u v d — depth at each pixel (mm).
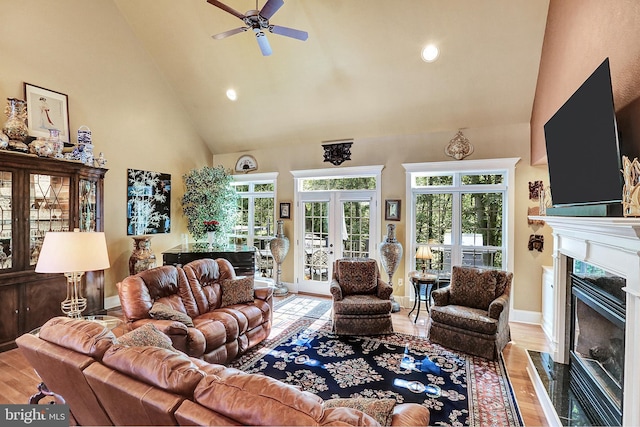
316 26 4176
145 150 5535
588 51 2580
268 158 6430
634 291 1718
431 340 3701
